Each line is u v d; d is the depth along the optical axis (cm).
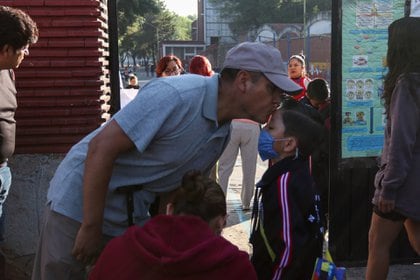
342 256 427
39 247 247
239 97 216
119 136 208
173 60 623
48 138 366
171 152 218
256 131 593
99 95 365
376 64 407
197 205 181
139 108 209
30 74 359
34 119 364
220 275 160
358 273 420
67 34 358
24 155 367
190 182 185
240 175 832
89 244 214
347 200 421
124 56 5322
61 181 231
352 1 397
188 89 213
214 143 226
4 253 374
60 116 365
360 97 409
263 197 245
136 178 224
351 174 418
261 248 246
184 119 213
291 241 232
